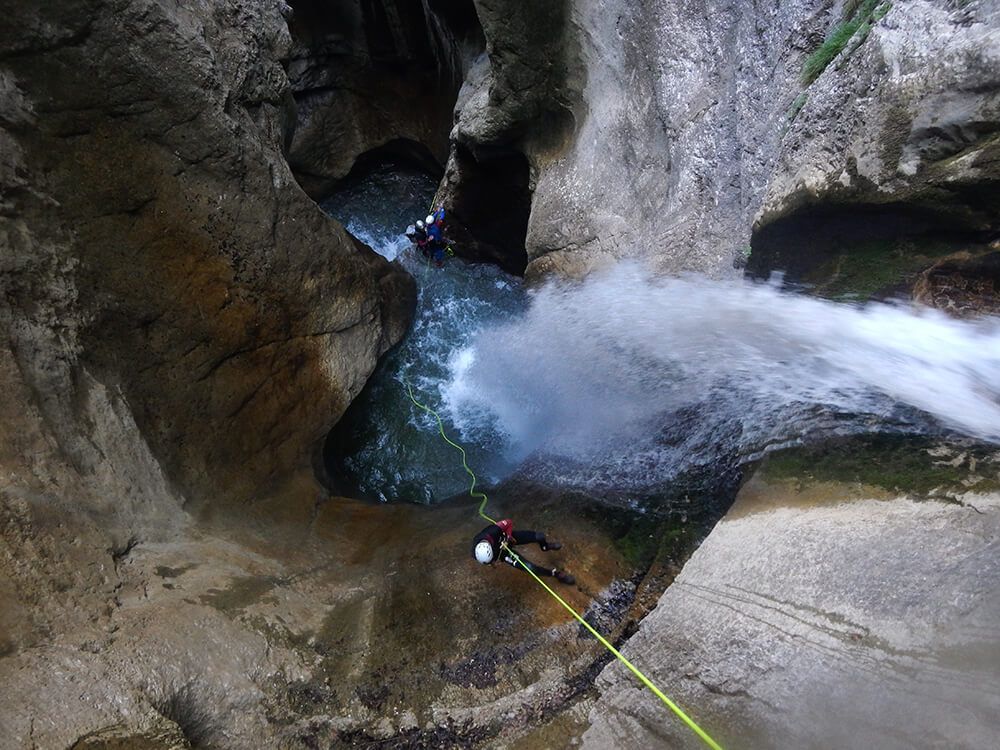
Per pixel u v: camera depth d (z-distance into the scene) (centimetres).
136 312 552
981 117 342
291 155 1293
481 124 884
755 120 551
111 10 512
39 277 483
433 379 911
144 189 558
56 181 511
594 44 750
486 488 690
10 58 482
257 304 637
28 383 447
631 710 386
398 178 1428
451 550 540
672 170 673
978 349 402
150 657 386
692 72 646
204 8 591
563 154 835
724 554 423
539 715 405
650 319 647
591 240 775
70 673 353
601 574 488
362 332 741
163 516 507
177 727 359
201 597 454
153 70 539
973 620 312
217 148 586
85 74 514
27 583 381
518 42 772
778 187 477
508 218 1044
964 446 397
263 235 631
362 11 1227
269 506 605
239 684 406
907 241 418
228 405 612
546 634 450
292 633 455
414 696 421
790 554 392
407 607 485
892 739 295
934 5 377
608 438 635
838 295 480
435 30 1177
